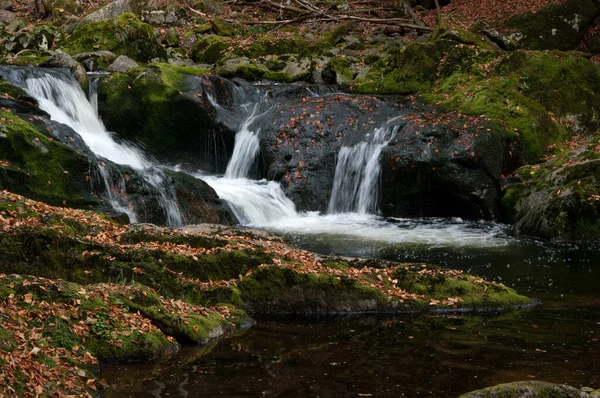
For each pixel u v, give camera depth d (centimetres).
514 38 2452
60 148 1218
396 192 1513
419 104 1727
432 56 1936
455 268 1055
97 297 670
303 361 634
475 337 710
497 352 661
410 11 2672
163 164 1697
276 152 1600
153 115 1667
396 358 644
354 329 741
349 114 1662
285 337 710
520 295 862
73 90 1612
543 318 783
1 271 744
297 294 808
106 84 1659
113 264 774
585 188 1301
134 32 2027
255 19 2648
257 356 648
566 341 695
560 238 1265
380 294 821
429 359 641
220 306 770
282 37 2280
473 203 1464
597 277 999
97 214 1036
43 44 1981
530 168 1506
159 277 782
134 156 1630
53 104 1551
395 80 1916
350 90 1898
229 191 1479
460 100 1719
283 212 1502
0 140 1152
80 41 1983
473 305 827
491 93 1711
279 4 2703
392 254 1147
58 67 1680
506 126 1598
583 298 881
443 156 1470
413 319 781
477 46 2009
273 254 865
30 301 627
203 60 2209
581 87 1842
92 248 782
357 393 559
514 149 1562
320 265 874
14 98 1377
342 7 2739
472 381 586
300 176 1564
